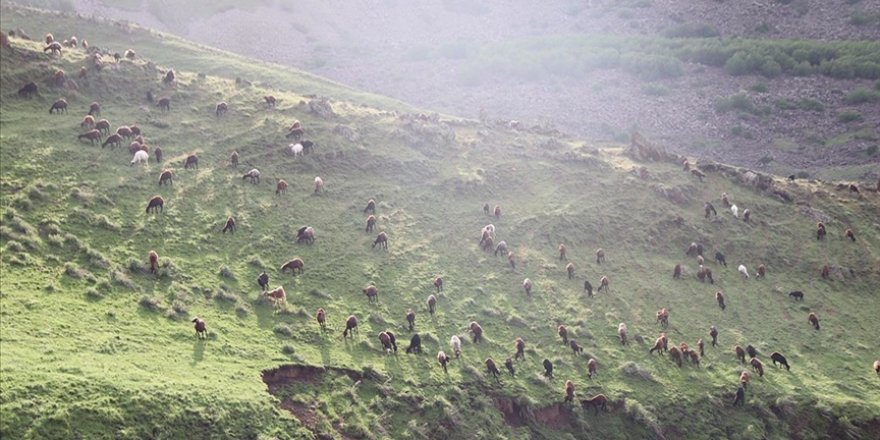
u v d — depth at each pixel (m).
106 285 39.72
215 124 65.31
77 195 48.38
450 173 69.00
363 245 54.41
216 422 31.25
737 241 68.50
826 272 66.62
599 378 45.75
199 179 55.88
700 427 43.88
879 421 46.72
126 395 30.33
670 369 48.28
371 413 36.91
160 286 41.97
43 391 28.88
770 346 54.16
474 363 43.88
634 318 54.09
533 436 39.97
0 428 26.77
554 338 49.25
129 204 49.94
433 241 58.00
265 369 36.59
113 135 56.38
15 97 58.72
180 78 71.75
